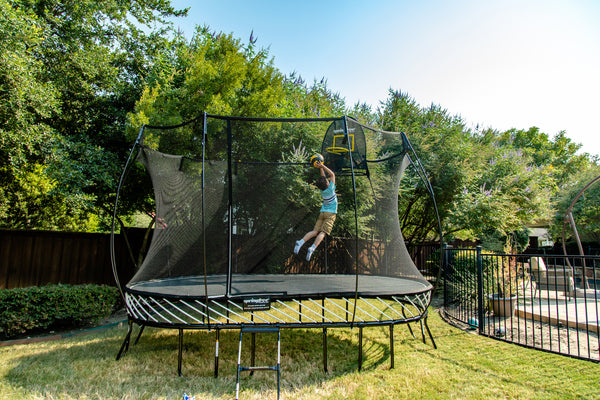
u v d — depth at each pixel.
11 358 3.68
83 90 7.31
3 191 7.50
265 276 5.09
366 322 3.42
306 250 5.46
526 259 10.02
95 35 7.89
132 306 3.78
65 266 6.62
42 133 5.70
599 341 3.59
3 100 5.09
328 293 3.55
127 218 8.62
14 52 5.16
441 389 2.94
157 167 4.35
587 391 2.83
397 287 3.96
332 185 4.61
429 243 9.44
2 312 4.28
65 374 3.25
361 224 5.62
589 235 13.20
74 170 5.73
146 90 6.29
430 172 8.60
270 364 3.59
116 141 7.18
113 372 3.31
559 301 6.64
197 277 4.82
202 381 3.13
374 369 3.43
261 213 5.39
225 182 5.26
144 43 8.51
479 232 8.35
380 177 5.02
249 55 8.18
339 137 4.60
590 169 13.35
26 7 6.70
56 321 5.16
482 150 9.44
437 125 9.76
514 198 8.90
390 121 9.85
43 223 8.59
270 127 6.28
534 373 3.25
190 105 6.32
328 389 2.97
